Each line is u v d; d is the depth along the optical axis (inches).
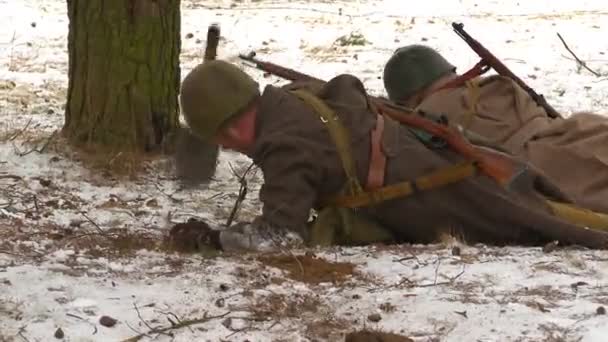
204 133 331.6
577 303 269.3
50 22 963.3
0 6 1008.9
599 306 266.5
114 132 467.2
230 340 245.8
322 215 337.4
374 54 880.9
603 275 295.3
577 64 860.0
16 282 279.0
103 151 461.1
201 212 386.6
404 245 334.6
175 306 266.2
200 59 816.3
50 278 283.1
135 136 468.4
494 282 287.1
